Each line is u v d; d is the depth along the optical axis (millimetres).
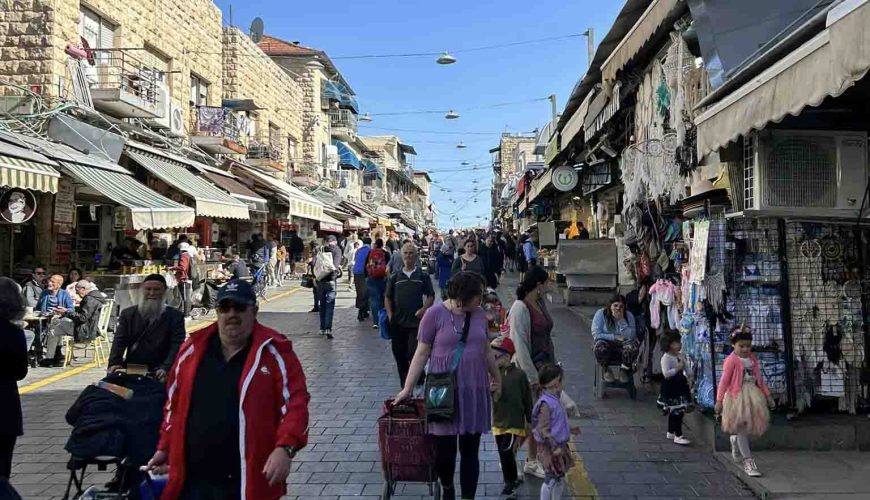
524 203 26391
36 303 10547
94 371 9742
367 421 6988
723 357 6145
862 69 3080
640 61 8133
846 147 5398
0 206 10312
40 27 13367
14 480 5391
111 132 13945
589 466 5652
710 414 6328
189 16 20297
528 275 5660
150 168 14320
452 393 4348
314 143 34562
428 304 7727
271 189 22078
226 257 20500
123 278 12805
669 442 6277
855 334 5984
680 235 7844
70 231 13875
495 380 4723
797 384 6016
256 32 31438
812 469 5312
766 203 5434
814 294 6043
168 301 14102
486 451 6191
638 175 8312
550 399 4719
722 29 5340
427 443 4418
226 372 3244
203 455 3135
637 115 8695
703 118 4938
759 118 4082
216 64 22641
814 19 3627
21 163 9703
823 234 6047
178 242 15812
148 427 4387
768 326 6078
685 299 6777
